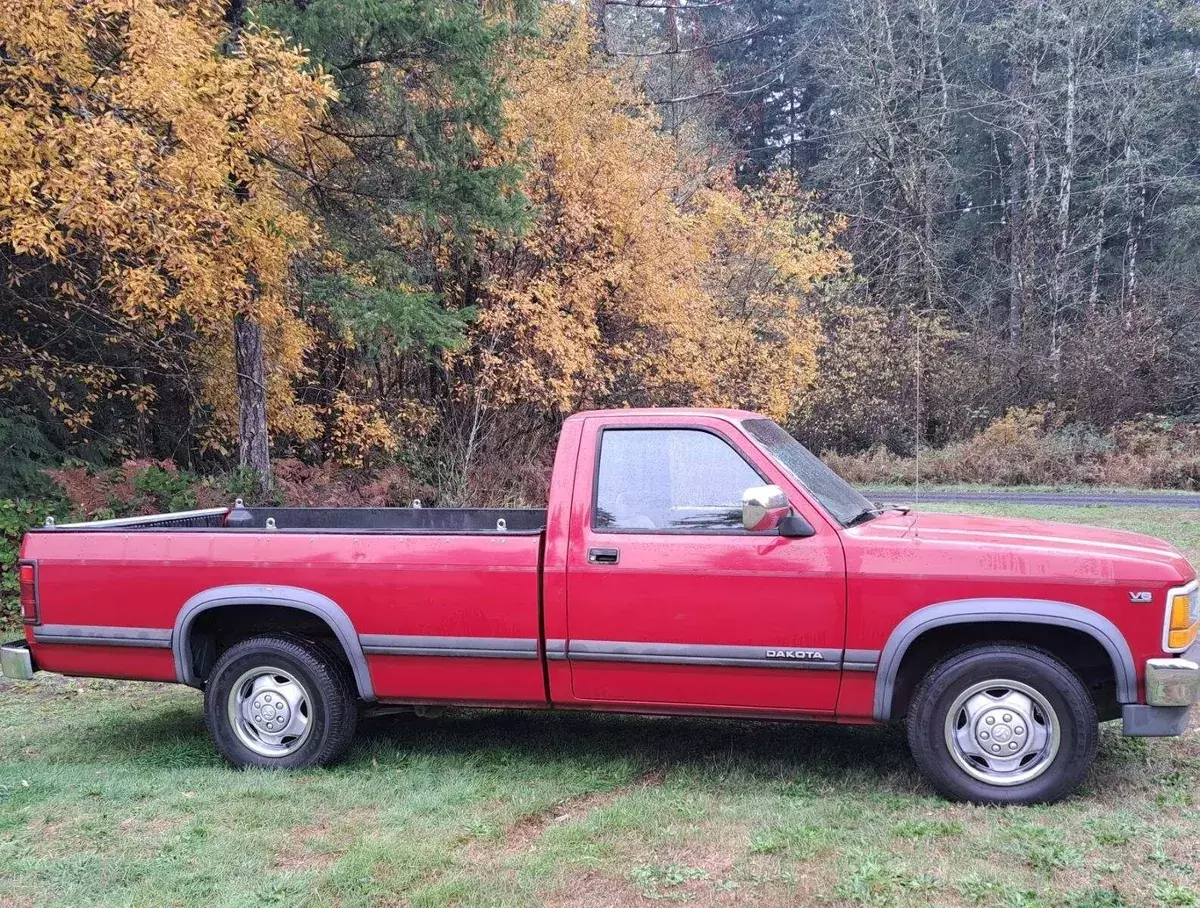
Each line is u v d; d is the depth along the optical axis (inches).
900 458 1032.8
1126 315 1115.3
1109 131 1323.8
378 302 469.7
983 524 187.6
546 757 199.6
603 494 181.8
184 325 541.3
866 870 140.3
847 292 1162.0
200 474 624.1
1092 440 962.7
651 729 218.7
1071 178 1346.0
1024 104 1318.9
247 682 197.8
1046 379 1090.7
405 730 220.5
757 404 845.2
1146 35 1486.2
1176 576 160.4
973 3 1541.6
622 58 1010.1
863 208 1331.2
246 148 376.2
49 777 190.9
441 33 452.1
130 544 199.0
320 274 516.4
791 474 176.1
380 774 190.1
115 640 197.9
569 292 645.9
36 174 312.8
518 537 182.7
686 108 1305.4
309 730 192.9
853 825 158.6
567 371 617.6
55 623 201.3
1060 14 1299.2
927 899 133.1
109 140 319.9
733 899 134.8
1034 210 1288.1
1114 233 1403.8
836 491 189.9
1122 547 168.1
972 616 162.2
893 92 1274.6
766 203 949.8
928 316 1168.2
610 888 139.1
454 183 497.4
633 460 182.7
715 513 177.3
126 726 232.5
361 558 188.4
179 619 194.5
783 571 169.6
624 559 175.9
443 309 545.3
